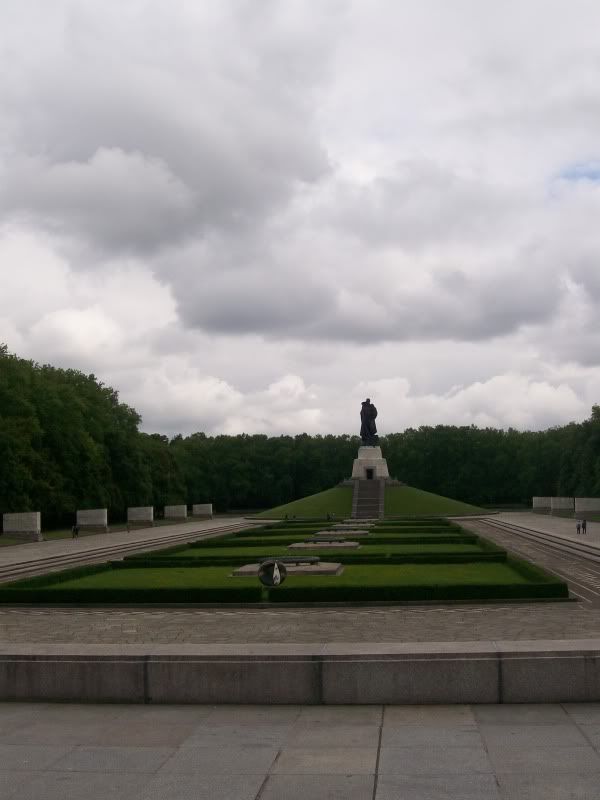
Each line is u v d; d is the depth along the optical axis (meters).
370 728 12.45
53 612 30.47
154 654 14.16
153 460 138.62
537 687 13.58
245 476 174.25
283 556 46.81
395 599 30.92
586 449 127.25
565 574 40.00
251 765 10.94
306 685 13.83
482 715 12.98
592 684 13.54
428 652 13.82
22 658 14.37
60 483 96.56
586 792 9.80
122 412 128.62
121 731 12.53
